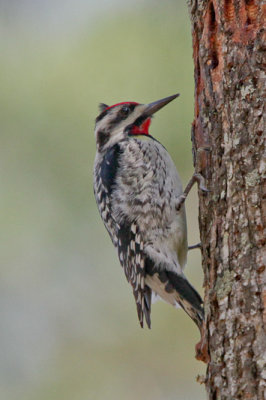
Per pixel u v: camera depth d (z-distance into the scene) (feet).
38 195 39.91
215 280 24.47
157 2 40.32
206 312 24.36
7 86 40.19
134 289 32.32
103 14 40.86
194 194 40.98
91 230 40.63
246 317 22.82
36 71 40.37
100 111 37.88
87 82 39.81
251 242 23.52
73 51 40.40
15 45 40.83
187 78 39.24
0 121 39.91
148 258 31.65
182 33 39.78
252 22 25.45
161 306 41.68
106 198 33.60
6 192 39.68
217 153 25.96
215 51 26.84
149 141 32.94
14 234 39.78
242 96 25.09
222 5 26.13
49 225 40.01
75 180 40.06
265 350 22.18
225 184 25.08
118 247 33.73
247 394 22.16
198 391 40.63
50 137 39.88
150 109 35.01
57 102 39.81
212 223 25.54
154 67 39.50
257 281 22.95
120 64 39.73
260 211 23.62
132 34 40.01
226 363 22.98
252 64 25.08
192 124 28.96
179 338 41.19
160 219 31.65
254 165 24.21
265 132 24.22
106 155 34.24
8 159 39.75
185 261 32.32
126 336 41.75
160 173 32.04
